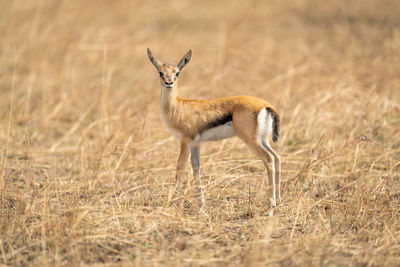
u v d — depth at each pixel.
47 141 21.38
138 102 23.61
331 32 37.78
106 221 13.56
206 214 14.00
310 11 44.31
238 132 14.30
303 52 32.50
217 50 31.31
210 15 42.59
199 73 26.66
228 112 14.59
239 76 26.42
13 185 16.48
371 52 30.41
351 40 34.66
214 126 14.86
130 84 26.91
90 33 34.62
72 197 15.41
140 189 16.14
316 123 20.80
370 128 19.69
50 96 25.12
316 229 13.03
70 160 19.06
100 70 29.34
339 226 12.95
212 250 11.96
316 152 17.94
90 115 24.08
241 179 16.53
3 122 22.53
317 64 28.91
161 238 12.55
